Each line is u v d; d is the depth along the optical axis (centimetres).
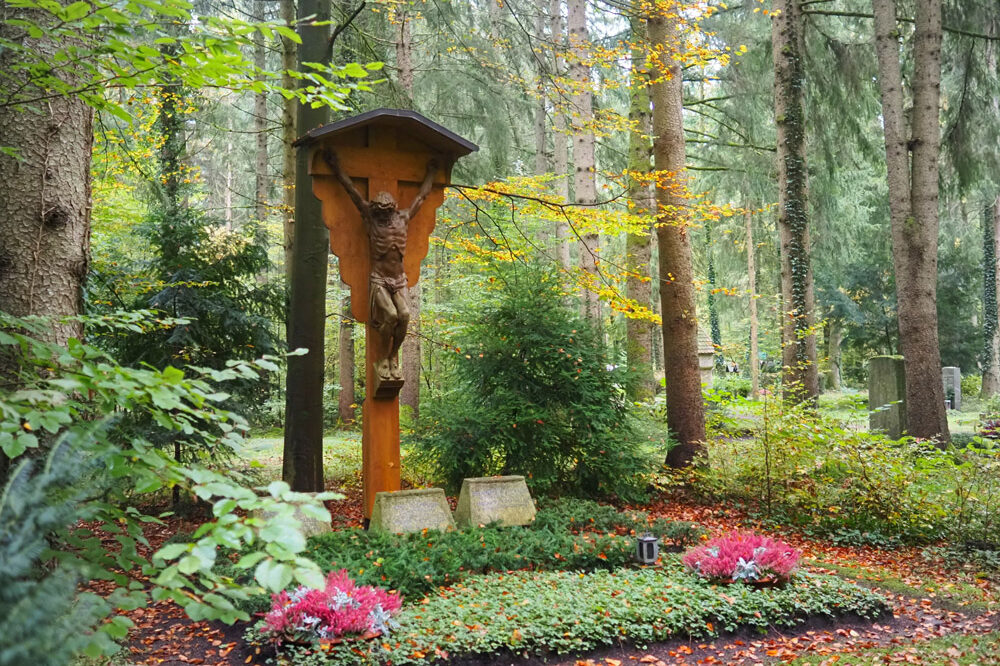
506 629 548
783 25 1484
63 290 400
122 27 277
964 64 1619
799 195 1487
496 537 773
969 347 3048
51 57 373
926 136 1303
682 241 1243
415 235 870
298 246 982
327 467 1379
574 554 737
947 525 881
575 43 1409
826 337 3491
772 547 685
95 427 206
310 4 957
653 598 617
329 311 2534
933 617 639
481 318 1182
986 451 895
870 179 2602
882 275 2988
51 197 395
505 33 1581
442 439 1065
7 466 340
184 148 1261
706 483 1134
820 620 616
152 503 1028
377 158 841
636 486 1126
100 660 374
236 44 280
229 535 197
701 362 2164
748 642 575
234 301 1077
